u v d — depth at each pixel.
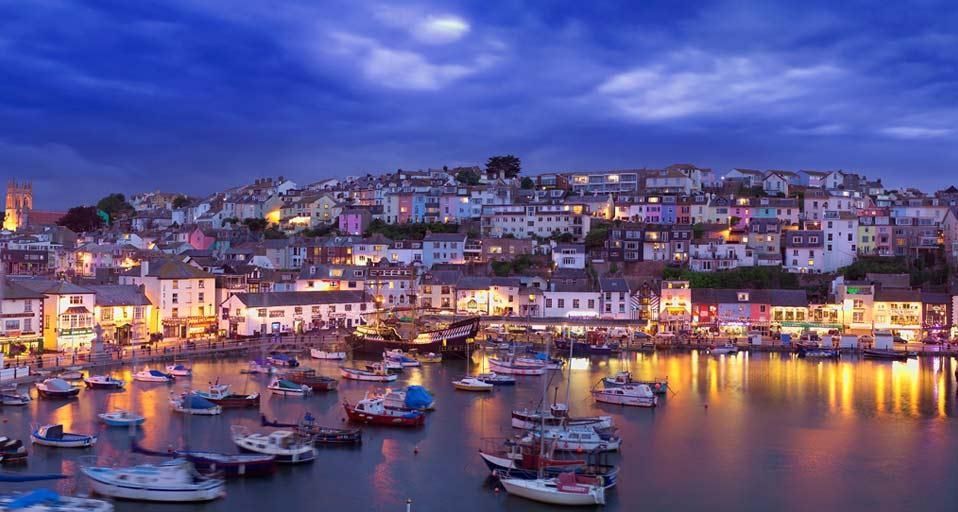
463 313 180.38
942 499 71.12
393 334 149.12
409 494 70.25
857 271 194.25
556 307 180.75
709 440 88.75
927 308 166.88
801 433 91.88
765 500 70.44
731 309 173.75
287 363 129.38
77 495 66.38
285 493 69.81
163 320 156.50
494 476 74.62
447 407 102.81
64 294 134.88
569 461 74.88
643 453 83.75
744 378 125.44
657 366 136.62
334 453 81.62
